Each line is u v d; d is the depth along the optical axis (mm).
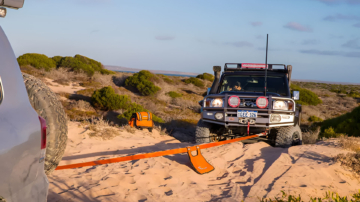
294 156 5527
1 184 1610
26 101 2100
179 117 18062
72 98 20453
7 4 1988
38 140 2045
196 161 4773
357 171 4730
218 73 7859
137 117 8586
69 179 3959
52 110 3213
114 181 3967
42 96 3182
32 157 1953
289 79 7902
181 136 9445
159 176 4297
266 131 6781
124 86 30062
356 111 11078
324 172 4488
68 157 5250
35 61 29656
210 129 7344
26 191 1857
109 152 5777
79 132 6719
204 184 4230
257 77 7891
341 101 40312
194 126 13203
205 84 45125
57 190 3562
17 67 2111
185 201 3547
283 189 3883
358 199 3109
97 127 7230
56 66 32250
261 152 6051
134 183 3975
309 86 83812
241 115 6445
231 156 5660
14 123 1834
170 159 5277
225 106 6559
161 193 3748
